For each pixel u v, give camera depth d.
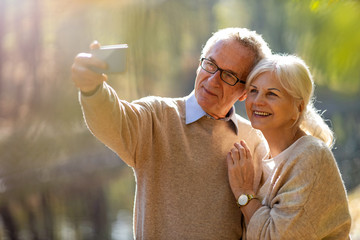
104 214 9.32
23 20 16.89
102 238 7.83
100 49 1.87
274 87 2.20
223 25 21.20
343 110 22.00
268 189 2.26
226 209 2.40
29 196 11.55
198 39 20.30
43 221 9.16
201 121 2.45
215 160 2.42
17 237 8.19
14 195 11.79
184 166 2.37
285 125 2.27
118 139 2.10
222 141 2.46
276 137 2.30
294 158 2.17
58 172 13.54
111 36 11.97
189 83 21.20
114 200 10.59
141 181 2.35
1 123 16.62
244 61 2.41
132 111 2.19
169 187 2.34
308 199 2.10
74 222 8.89
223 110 2.46
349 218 2.21
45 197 11.38
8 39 17.55
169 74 19.09
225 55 2.39
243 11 22.03
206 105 2.42
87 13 11.62
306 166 2.13
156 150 2.34
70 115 16.12
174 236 2.32
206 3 20.47
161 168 2.34
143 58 12.33
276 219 2.12
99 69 1.86
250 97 2.29
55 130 15.66
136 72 12.07
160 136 2.34
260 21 20.53
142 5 12.16
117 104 2.05
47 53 16.31
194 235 2.34
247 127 2.59
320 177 2.13
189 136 2.41
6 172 13.39
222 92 2.42
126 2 10.73
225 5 22.16
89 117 2.01
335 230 2.20
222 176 2.42
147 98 2.41
